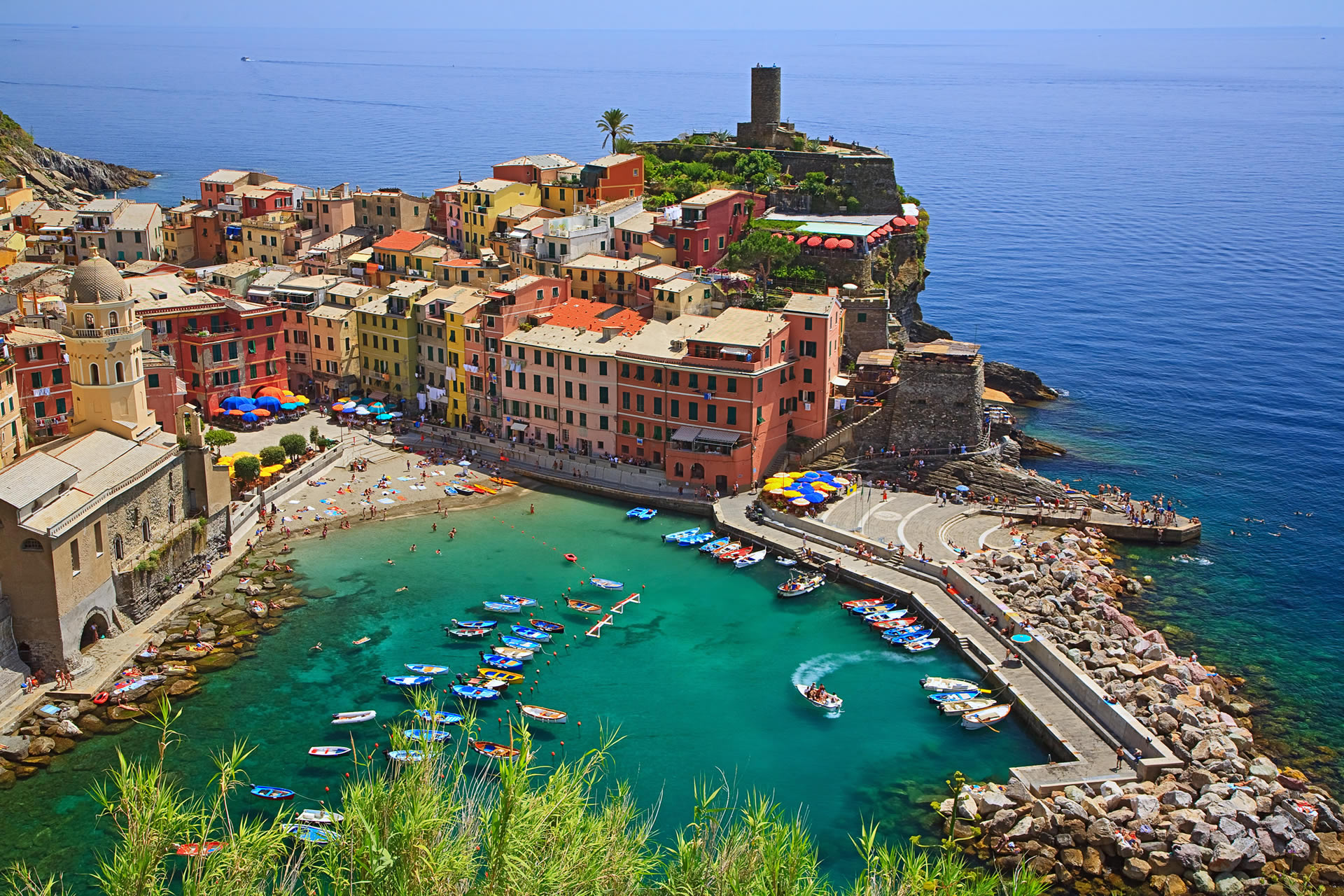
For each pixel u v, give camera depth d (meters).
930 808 101.00
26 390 154.12
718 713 115.56
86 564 121.12
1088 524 159.25
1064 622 129.25
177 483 140.88
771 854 59.47
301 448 173.88
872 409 175.12
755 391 164.00
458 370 191.75
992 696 118.56
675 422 170.38
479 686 117.56
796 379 172.62
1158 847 94.25
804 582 141.75
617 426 175.50
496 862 55.84
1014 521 159.12
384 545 153.00
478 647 127.00
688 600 139.38
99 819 97.06
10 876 80.88
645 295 191.88
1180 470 189.50
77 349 136.25
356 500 165.62
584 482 171.88
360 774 103.44
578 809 59.78
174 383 174.62
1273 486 182.62
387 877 55.72
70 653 118.00
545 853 57.47
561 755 106.62
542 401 182.38
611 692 119.00
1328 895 90.81
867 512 159.88
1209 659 128.88
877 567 145.62
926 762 107.94
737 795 101.75
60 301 172.00
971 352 170.88
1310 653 130.62
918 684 121.88
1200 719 111.00
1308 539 161.88
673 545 154.38
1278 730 115.31
